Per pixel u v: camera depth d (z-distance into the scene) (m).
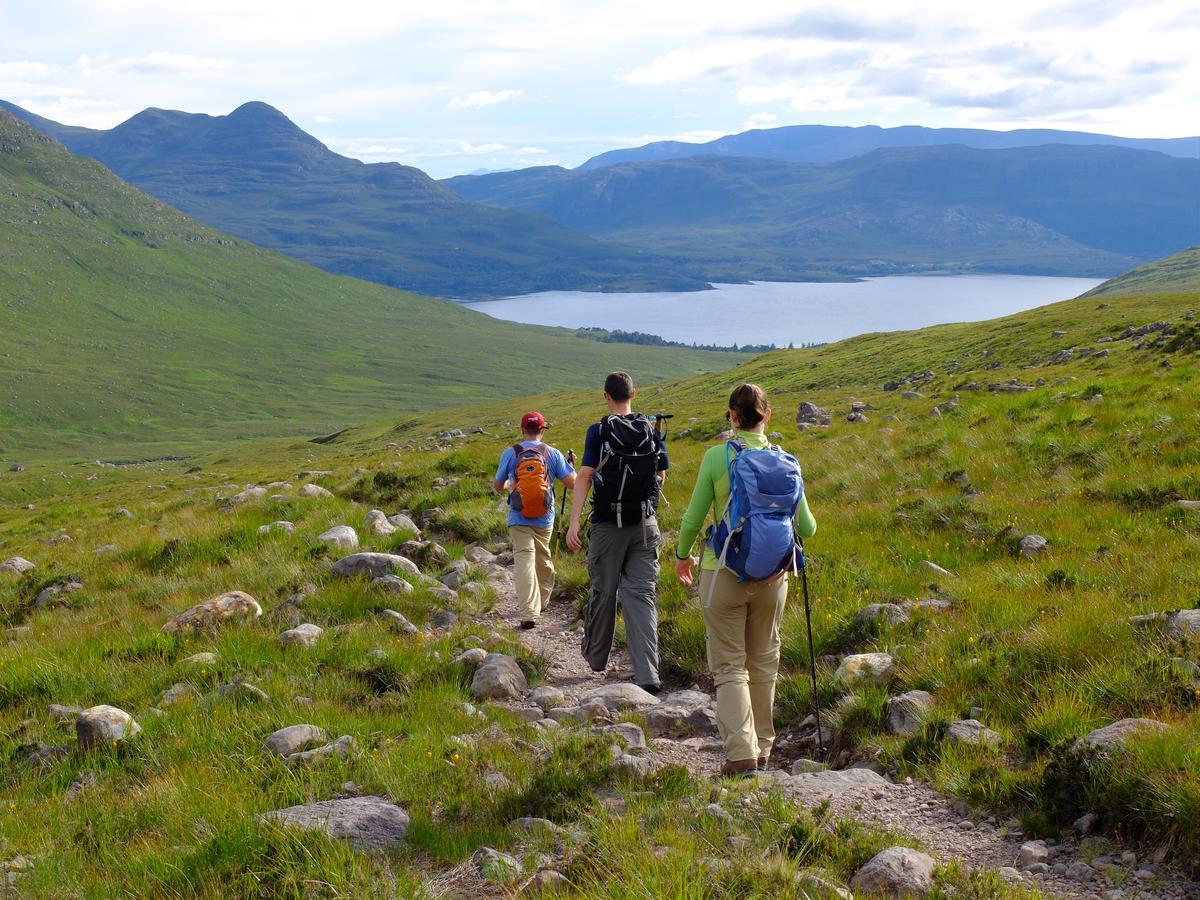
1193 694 6.01
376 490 21.62
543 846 5.29
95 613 13.12
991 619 8.63
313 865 4.80
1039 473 15.23
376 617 10.98
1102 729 5.70
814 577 11.11
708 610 6.62
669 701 8.49
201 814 5.79
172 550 15.95
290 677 8.83
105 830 5.88
